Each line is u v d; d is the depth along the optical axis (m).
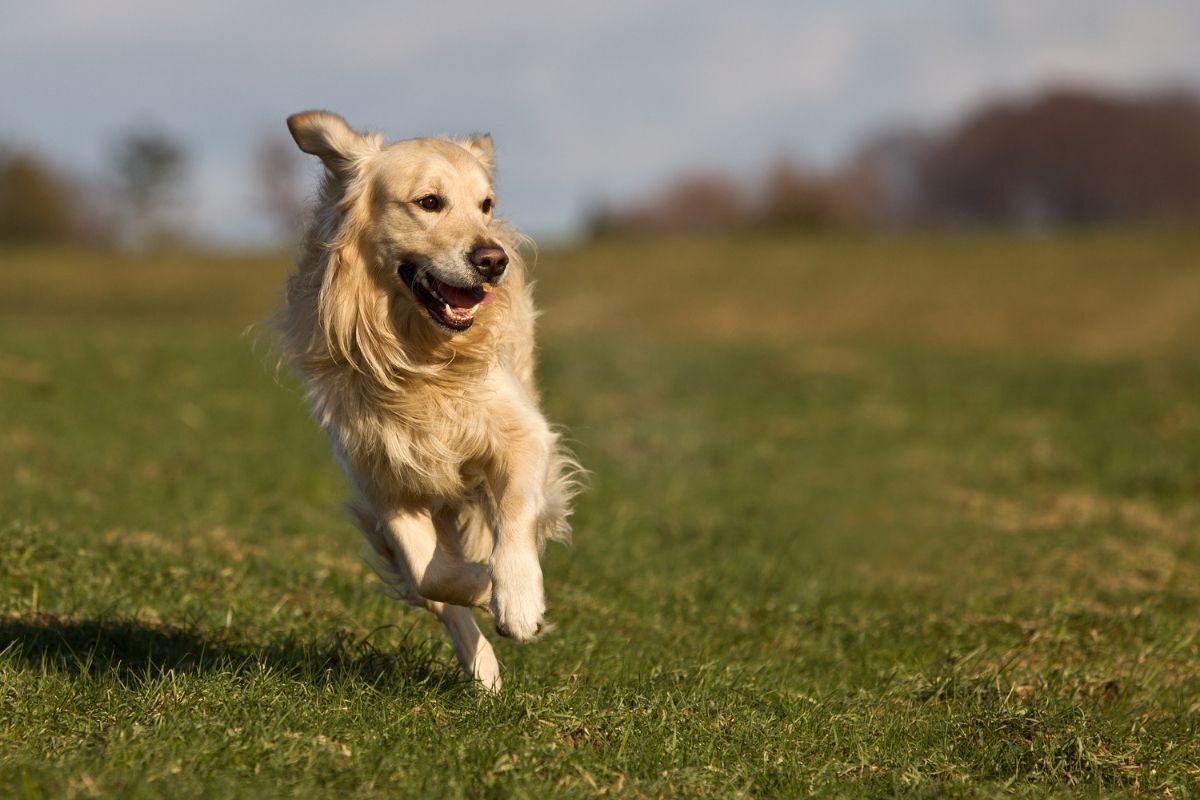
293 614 8.34
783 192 115.50
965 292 53.81
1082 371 27.59
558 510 7.31
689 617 9.40
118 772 4.99
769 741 6.11
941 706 7.09
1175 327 47.09
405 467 6.76
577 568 10.42
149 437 16.64
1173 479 15.31
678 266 60.47
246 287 59.12
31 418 17.14
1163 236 65.19
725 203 133.25
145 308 54.19
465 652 6.96
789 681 7.51
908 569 11.85
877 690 7.44
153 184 117.44
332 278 6.84
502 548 6.40
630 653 7.91
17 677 6.14
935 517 13.98
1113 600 10.14
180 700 5.96
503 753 5.50
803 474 16.50
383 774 5.25
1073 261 59.16
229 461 15.20
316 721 5.83
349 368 6.83
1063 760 6.04
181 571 8.95
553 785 5.30
